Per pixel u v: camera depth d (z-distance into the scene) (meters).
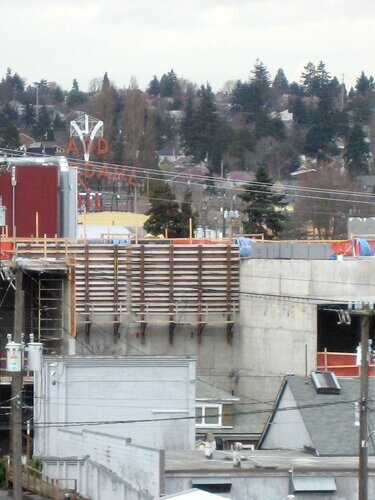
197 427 85.81
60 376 81.25
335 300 94.50
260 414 90.00
